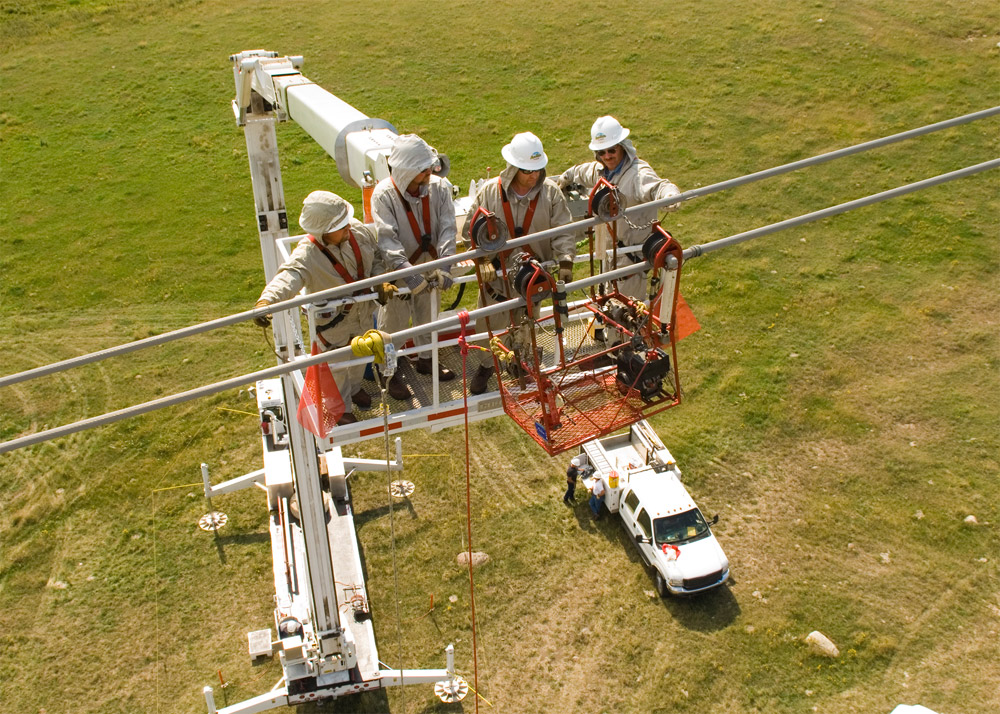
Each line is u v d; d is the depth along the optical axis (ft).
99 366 59.52
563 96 88.48
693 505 43.96
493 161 79.00
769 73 89.61
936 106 82.53
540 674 40.50
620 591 43.91
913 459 50.60
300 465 32.01
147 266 69.56
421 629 42.42
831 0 101.40
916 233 68.74
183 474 51.16
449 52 96.53
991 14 95.96
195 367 59.47
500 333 24.23
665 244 22.18
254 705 37.22
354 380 25.58
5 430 54.70
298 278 23.17
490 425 54.19
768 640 41.29
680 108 85.30
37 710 39.40
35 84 93.91
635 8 103.40
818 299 62.95
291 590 40.55
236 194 77.71
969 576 44.06
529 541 46.60
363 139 28.55
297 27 102.47
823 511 47.85
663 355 23.30
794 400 54.85
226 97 90.84
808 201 73.00
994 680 39.40
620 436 49.67
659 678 39.88
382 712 38.81
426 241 24.58
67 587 44.86
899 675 39.81
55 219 75.15
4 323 64.23
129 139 85.40
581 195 29.71
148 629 42.73
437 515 48.24
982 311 61.31
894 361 57.62
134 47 99.71
